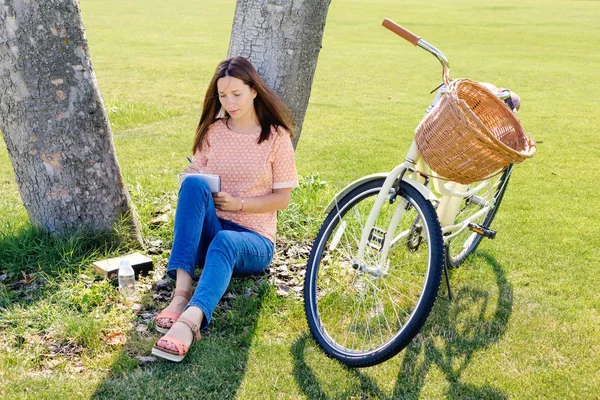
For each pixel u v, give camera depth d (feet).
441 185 10.91
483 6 127.54
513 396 9.27
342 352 9.84
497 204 13.87
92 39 62.39
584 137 27.71
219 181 10.57
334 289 11.90
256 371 9.53
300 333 10.62
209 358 9.69
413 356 10.15
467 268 13.43
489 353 10.33
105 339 10.09
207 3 114.32
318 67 49.39
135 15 89.71
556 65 54.49
